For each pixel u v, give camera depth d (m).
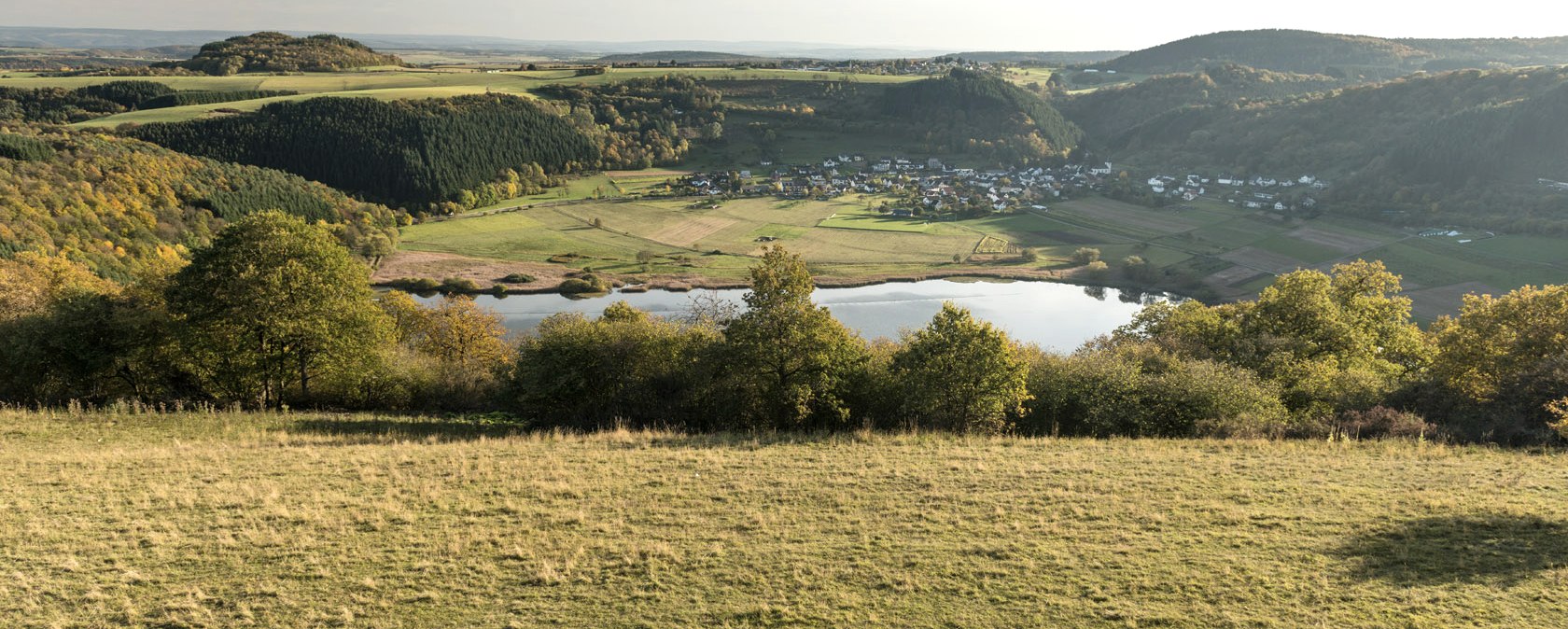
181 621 15.29
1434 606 15.13
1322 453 26.62
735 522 20.25
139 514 20.23
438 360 45.66
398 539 18.98
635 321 44.00
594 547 18.66
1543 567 16.41
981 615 15.49
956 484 23.12
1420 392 34.56
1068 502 21.39
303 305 36.94
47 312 39.50
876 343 52.78
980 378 33.84
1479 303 40.38
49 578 16.66
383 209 177.62
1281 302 47.47
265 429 32.03
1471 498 20.66
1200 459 25.73
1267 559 17.48
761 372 35.69
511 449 27.77
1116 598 16.00
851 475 24.19
